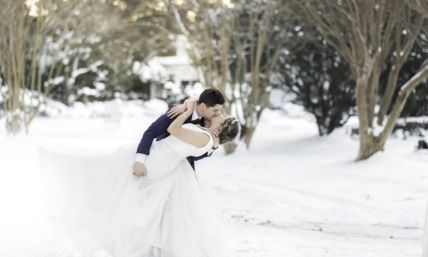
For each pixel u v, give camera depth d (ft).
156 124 13.00
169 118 13.06
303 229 20.54
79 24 59.06
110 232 12.73
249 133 50.26
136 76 111.75
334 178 32.68
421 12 29.99
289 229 20.47
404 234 19.72
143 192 12.94
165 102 111.04
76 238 13.67
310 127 64.90
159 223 12.89
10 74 52.37
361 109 36.99
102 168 13.60
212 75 51.19
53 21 52.75
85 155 14.39
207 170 37.14
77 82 104.01
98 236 12.87
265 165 39.68
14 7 48.60
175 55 124.36
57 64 90.17
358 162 36.81
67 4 51.47
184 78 110.93
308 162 40.57
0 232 16.87
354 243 17.79
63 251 14.84
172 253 12.89
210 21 50.37
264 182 32.07
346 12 35.06
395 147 41.88
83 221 13.32
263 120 76.89
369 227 21.09
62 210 13.80
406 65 49.70
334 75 53.36
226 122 13.39
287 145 53.52
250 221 22.00
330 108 54.60
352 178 32.35
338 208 24.44
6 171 28.37
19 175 27.40
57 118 91.30
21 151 37.42
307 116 73.15
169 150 12.92
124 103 110.73
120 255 12.42
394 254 16.06
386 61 49.55
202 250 13.01
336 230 20.42
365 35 35.60
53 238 16.19
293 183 31.63
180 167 13.24
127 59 101.76
